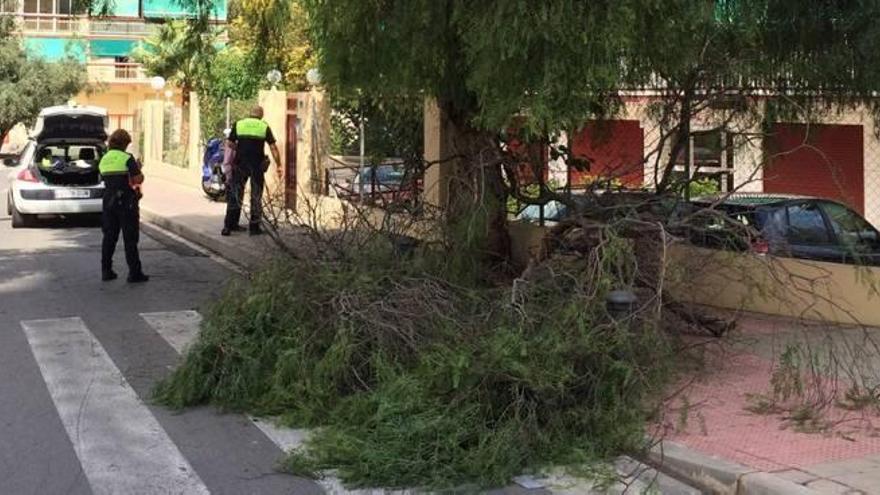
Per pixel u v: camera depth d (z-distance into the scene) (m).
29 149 17.55
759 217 9.17
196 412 6.46
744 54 8.34
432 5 7.69
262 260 7.68
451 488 5.07
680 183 8.51
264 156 14.68
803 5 8.16
